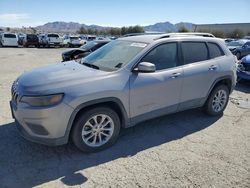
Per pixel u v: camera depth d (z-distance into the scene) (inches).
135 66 162.2
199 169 140.9
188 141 173.5
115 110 161.0
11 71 433.4
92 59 185.8
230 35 2573.8
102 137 158.9
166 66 177.6
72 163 143.6
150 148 162.7
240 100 272.4
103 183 127.2
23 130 145.0
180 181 130.3
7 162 142.3
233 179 133.3
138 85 160.2
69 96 137.6
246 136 183.0
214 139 177.3
